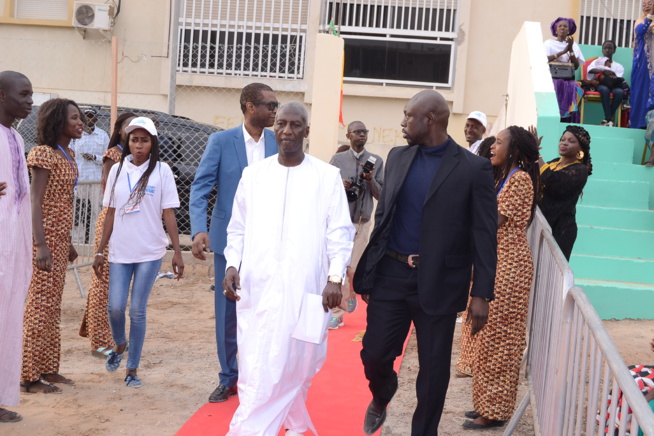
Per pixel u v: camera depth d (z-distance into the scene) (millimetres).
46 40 14117
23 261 4879
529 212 4961
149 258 5734
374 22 14477
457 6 14289
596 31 14203
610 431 2635
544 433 4164
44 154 5406
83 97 14352
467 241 4176
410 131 4199
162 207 5801
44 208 5512
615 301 7867
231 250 4301
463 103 14367
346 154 8359
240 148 5387
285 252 4117
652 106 9164
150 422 5031
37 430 4809
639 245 8328
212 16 14258
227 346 5445
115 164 6004
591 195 8820
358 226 8117
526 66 9312
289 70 14289
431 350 4156
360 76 14586
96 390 5680
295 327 4055
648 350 6934
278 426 4074
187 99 14305
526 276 4930
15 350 4840
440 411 4207
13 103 4777
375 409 4613
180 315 8398
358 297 9742
